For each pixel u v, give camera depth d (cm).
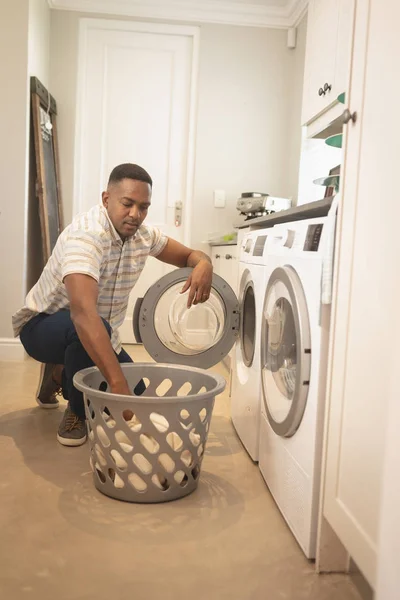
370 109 109
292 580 123
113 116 404
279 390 161
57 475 174
